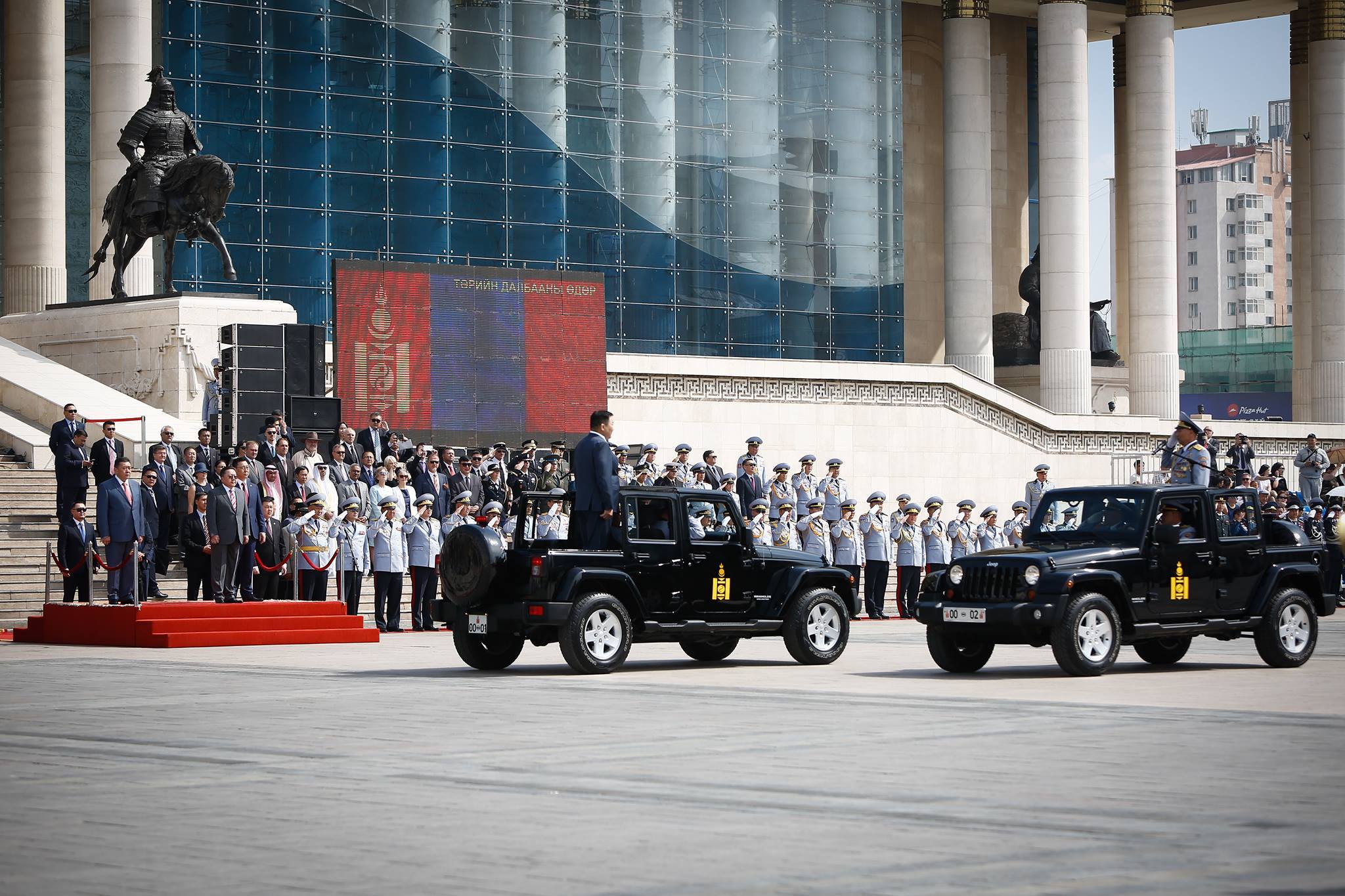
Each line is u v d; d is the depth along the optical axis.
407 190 83.06
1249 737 20.92
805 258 94.56
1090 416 82.69
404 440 54.25
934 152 111.12
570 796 16.42
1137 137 96.12
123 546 40.00
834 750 19.77
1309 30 104.69
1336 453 69.25
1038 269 100.19
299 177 80.56
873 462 75.88
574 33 87.69
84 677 29.64
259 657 34.41
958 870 12.82
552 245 86.81
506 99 85.62
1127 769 18.16
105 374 58.84
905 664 32.78
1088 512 31.38
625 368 68.75
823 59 95.38
